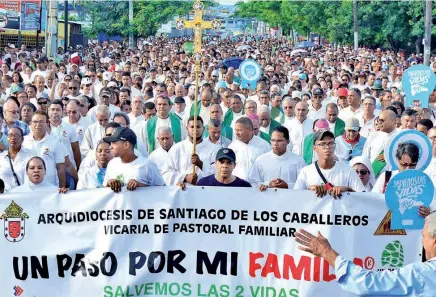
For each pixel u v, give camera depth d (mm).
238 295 7910
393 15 55781
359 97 15422
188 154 11141
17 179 10578
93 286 7941
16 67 27906
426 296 5965
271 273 7871
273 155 10203
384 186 8906
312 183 9195
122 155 9109
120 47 56031
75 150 13031
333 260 6332
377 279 6094
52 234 7930
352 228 7805
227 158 8781
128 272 7910
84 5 76812
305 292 7824
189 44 19328
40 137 11188
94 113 14508
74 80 17656
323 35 69750
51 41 34188
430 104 16047
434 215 5992
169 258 7906
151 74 24328
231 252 7898
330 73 28328
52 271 7930
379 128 11930
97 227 7926
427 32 31203
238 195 7852
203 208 7867
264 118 13664
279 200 7832
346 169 9203
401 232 7766
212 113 12766
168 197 7887
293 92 17781
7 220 7891
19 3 54594
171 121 13500
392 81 27125
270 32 115688
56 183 11297
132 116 14828
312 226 7832
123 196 7883
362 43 61438
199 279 7918
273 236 7855
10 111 12750
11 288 7934
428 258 6172
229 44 78125
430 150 8508
